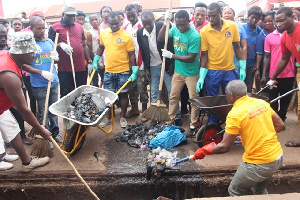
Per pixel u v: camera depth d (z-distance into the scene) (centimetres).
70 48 422
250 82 512
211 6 374
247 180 258
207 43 400
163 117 421
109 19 435
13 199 334
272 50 455
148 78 483
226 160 359
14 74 271
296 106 497
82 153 389
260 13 471
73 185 328
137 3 589
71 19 438
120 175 333
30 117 285
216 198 203
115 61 457
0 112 307
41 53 387
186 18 380
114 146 411
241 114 246
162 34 435
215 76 411
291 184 336
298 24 360
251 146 248
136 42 502
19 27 585
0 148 318
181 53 415
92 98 390
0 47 377
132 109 532
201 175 335
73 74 431
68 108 380
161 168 316
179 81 433
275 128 268
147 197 333
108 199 333
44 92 396
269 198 200
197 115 421
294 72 450
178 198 334
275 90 464
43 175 334
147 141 410
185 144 413
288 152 374
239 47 414
